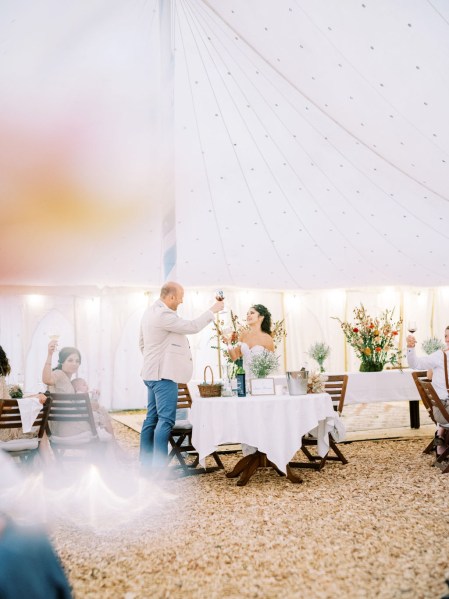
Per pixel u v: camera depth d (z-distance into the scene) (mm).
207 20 5598
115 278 9656
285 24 5168
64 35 4895
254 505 3809
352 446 6113
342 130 6465
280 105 6484
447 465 4625
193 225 8281
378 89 5457
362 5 4543
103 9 4789
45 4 4414
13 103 5637
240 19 5383
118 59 5500
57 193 7090
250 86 6340
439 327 11875
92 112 6055
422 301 11906
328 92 5859
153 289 10875
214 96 6508
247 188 7750
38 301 10289
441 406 4793
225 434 4469
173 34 5777
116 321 10625
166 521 3506
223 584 2500
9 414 4594
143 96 6066
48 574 1388
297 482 4457
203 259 9117
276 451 4434
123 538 3197
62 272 9250
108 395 10516
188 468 5133
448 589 2346
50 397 4676
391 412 9617
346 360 11438
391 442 6270
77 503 4004
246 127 6891
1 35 4602
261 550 2910
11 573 1324
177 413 5621
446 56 4730
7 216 7367
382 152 6512
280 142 7047
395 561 2689
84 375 10516
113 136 6457
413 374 5465
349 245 8836
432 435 6664
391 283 10320
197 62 6109
